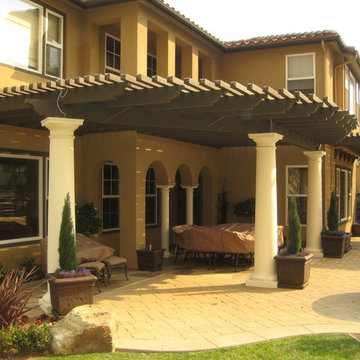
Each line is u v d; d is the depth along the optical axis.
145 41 11.05
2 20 9.23
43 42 10.18
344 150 16.28
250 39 15.48
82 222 10.71
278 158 14.75
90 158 11.47
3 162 9.63
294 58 14.45
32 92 7.18
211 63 14.58
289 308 7.09
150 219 14.50
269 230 8.66
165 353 5.18
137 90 6.84
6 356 5.15
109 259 9.09
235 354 5.04
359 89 19.38
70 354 5.20
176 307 7.22
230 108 7.35
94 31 11.41
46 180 10.57
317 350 5.13
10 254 9.64
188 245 10.76
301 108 7.83
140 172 10.99
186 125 8.23
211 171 14.84
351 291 8.28
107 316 5.46
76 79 6.35
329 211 13.14
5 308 5.61
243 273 10.16
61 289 6.43
